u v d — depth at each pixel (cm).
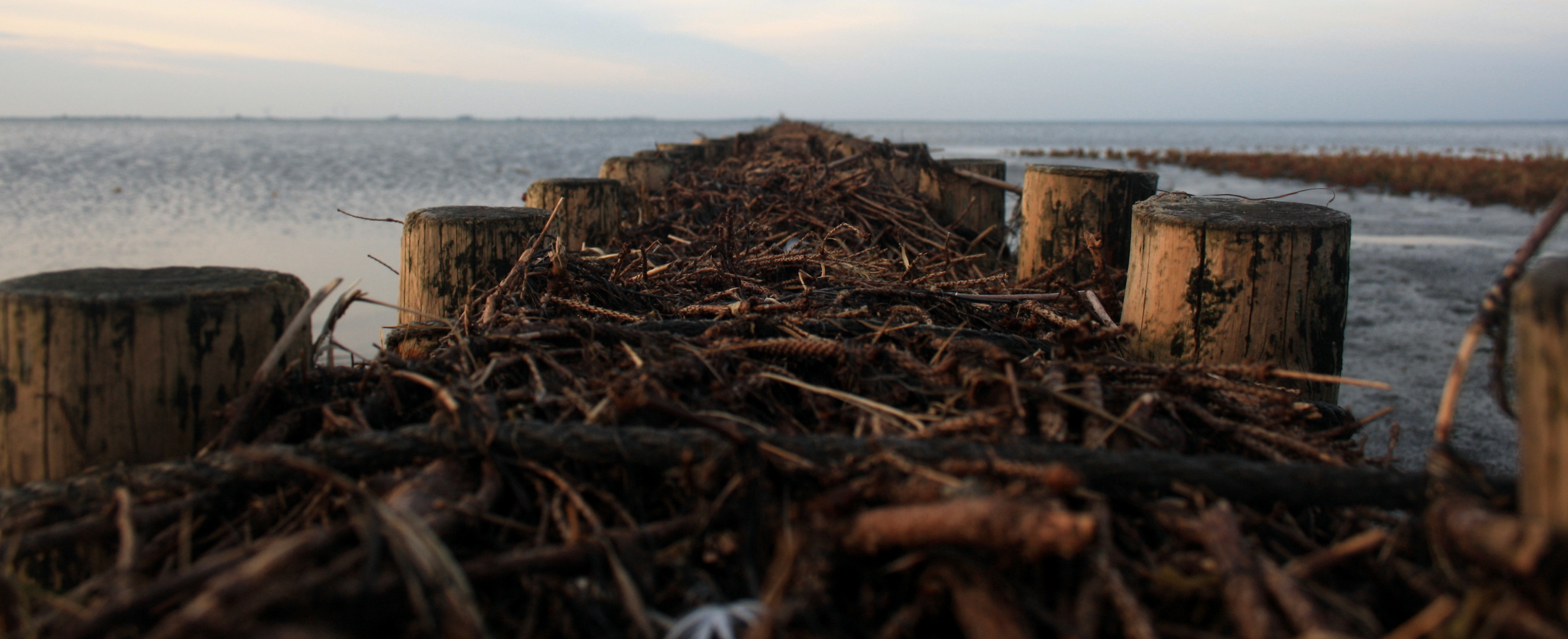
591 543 187
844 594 178
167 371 234
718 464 203
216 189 2395
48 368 227
